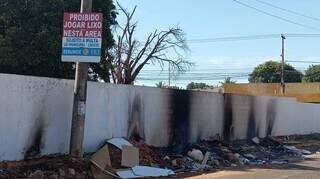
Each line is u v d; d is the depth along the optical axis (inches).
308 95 2169.0
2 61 791.7
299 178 609.0
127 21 1871.3
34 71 829.2
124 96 706.8
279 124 1244.5
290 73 3693.4
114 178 576.1
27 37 807.7
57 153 597.0
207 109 916.6
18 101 543.8
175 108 821.2
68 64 828.0
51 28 808.3
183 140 840.9
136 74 1876.2
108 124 677.3
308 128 1438.2
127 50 1862.7
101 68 978.7
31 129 561.0
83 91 589.9
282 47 2427.4
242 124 1049.5
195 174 644.1
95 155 605.0
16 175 507.2
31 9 811.4
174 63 1937.7
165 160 709.9
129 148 634.8
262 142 1077.1
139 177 592.4
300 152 1023.0
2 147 525.7
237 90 2610.7
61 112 600.7
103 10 916.0
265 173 661.9
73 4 830.5
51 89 585.6
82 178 552.4
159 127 781.9
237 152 899.4
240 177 615.8
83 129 592.4
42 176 511.8
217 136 943.0
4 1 820.6
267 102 1172.5
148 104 757.3
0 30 840.3
